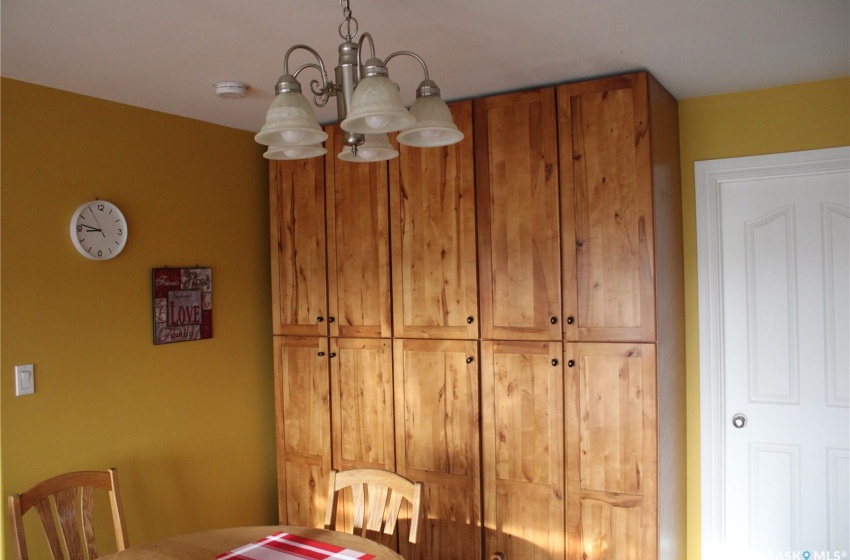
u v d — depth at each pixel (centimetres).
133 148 288
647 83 250
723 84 281
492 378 281
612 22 206
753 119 292
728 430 308
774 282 298
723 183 305
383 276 305
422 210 295
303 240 329
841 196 285
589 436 262
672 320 282
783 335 297
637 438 253
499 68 250
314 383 328
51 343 255
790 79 276
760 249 300
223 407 330
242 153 344
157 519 295
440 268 291
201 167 320
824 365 291
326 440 324
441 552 294
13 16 190
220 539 210
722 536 306
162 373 299
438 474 294
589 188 260
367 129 140
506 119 276
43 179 254
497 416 281
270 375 359
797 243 294
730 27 212
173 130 307
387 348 305
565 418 266
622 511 256
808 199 291
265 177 359
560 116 264
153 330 295
